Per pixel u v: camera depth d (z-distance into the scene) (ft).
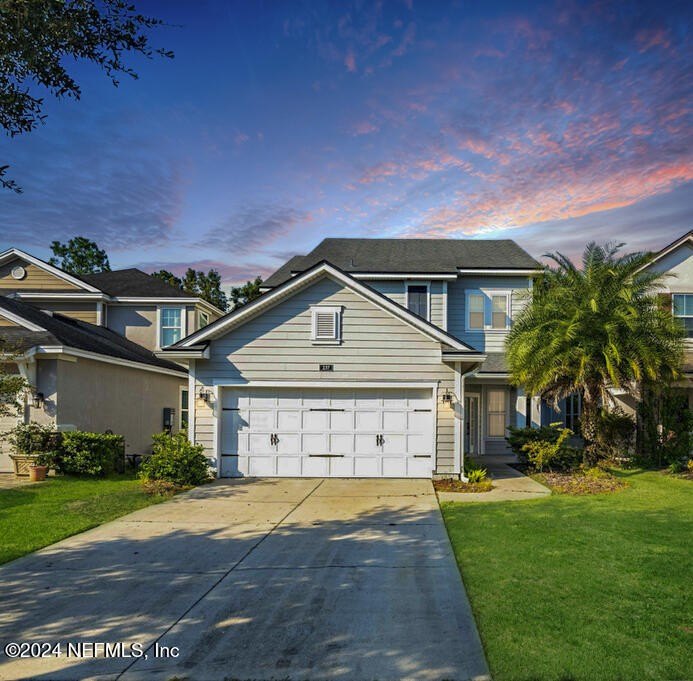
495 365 57.82
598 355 42.14
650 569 19.79
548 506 31.91
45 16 15.44
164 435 42.45
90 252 164.76
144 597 17.75
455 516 29.40
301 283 42.86
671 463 48.32
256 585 18.84
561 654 13.37
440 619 15.75
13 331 45.78
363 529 26.71
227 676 12.76
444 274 60.64
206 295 155.63
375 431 42.93
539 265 59.06
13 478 41.45
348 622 15.64
